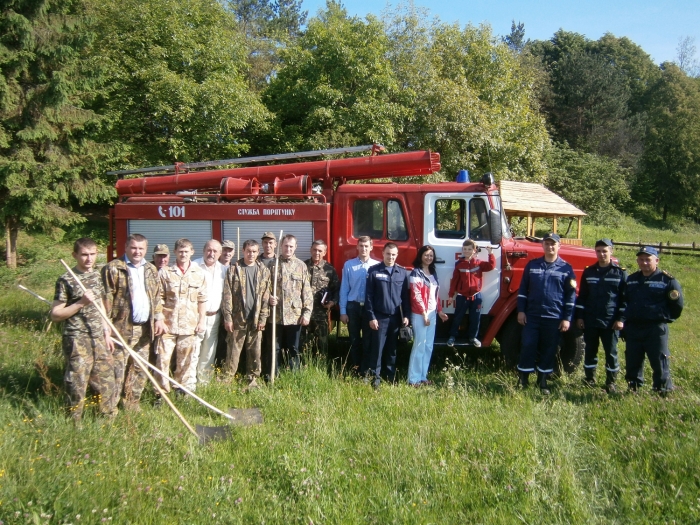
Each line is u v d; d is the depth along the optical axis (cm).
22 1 1425
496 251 678
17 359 640
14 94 1434
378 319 616
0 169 1400
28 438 416
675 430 469
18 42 1433
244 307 607
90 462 389
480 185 680
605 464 419
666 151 4466
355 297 645
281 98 1972
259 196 715
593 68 4825
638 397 548
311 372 612
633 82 5631
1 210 1466
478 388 614
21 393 535
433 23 2305
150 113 1730
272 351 602
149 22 1698
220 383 600
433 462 412
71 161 1576
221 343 676
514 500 369
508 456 416
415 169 718
